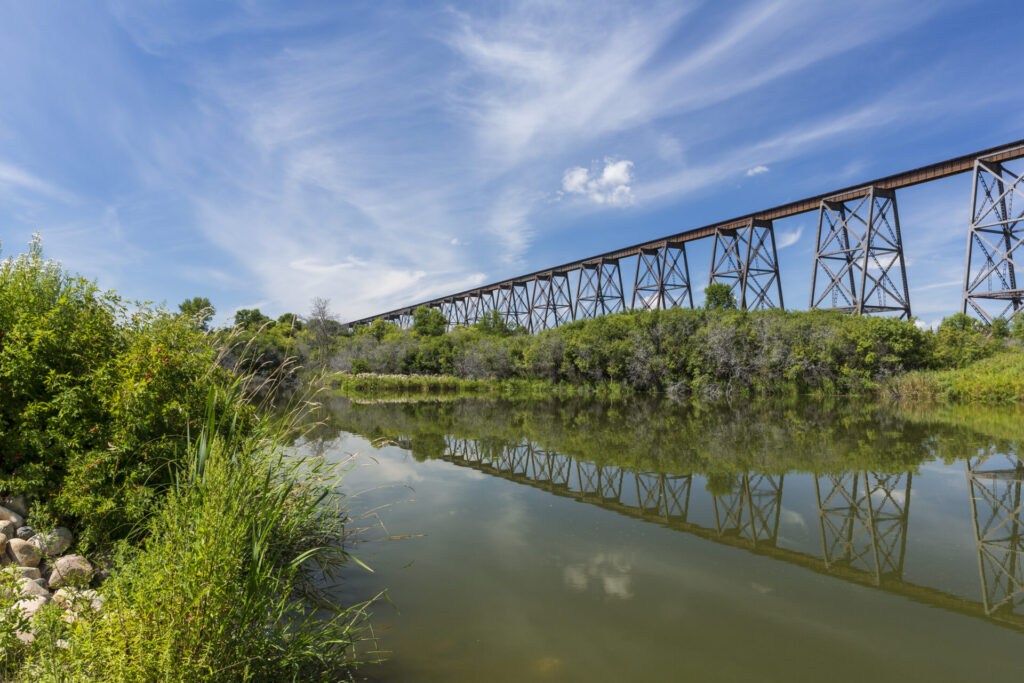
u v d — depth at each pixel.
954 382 21.19
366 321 102.62
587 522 6.62
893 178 28.59
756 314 30.05
